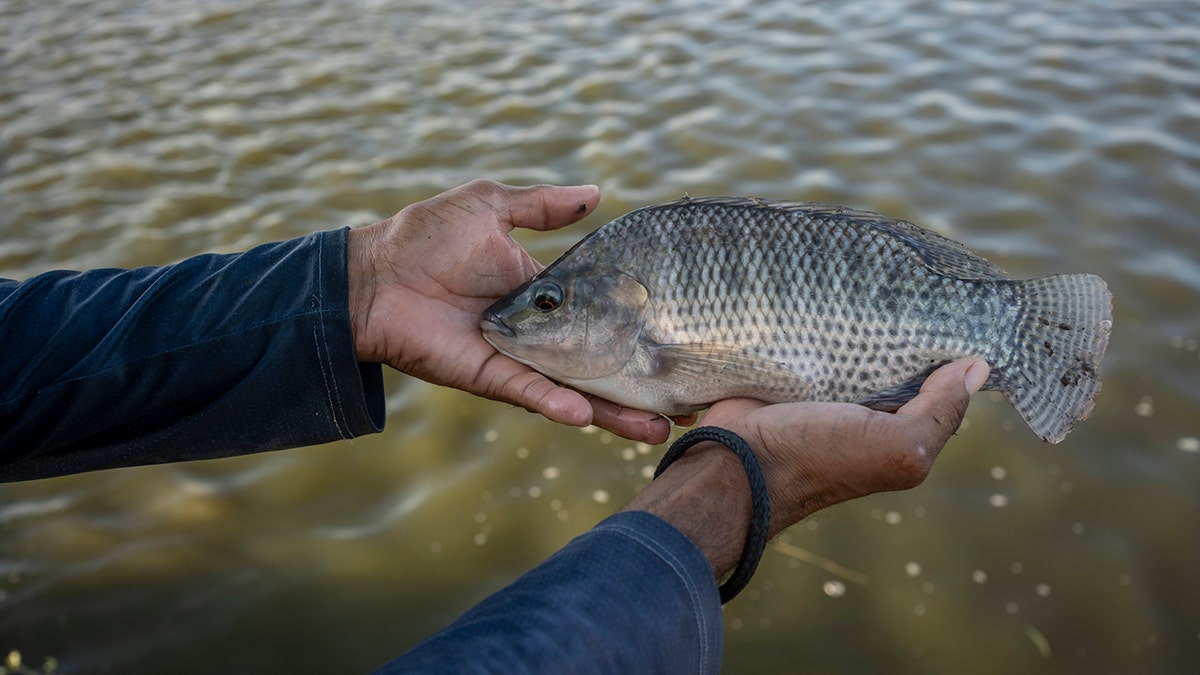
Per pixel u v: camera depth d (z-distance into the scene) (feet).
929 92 4.66
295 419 1.35
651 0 6.17
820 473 1.28
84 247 4.08
